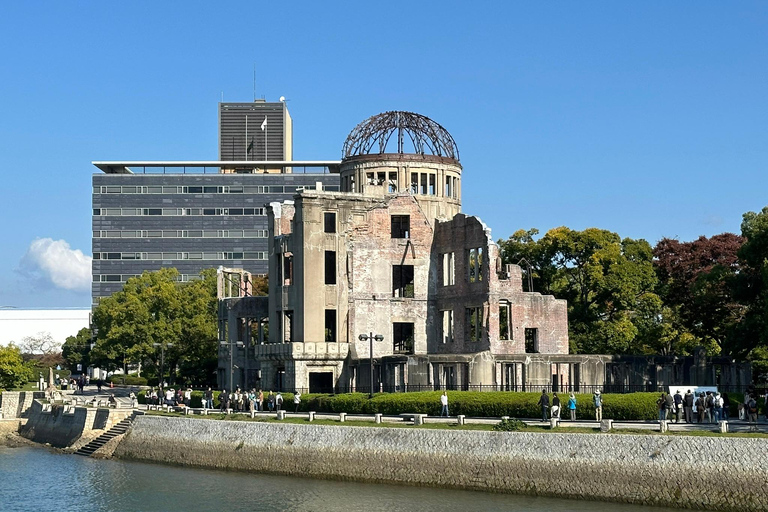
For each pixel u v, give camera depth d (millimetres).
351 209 111000
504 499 64438
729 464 57500
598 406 72562
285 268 111188
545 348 104562
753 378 107938
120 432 98938
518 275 104188
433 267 113312
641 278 114938
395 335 120562
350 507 65375
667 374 99750
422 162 121625
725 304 108000
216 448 85250
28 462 95438
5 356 151625
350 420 80188
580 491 62906
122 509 69812
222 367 125312
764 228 89312
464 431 69125
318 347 106062
